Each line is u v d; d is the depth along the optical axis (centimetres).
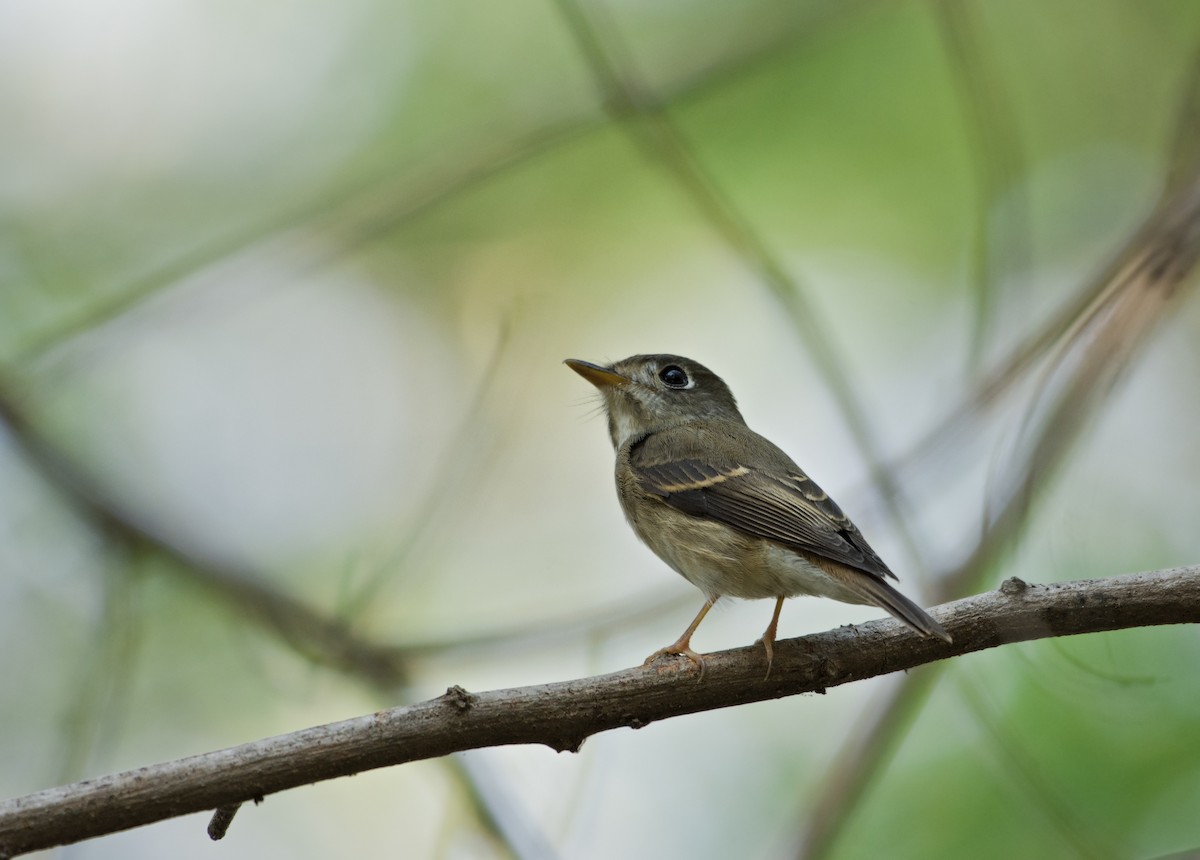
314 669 1046
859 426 1034
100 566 1135
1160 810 933
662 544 971
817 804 886
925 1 1323
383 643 1056
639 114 1123
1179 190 972
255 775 632
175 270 1237
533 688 698
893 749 894
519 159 1277
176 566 1083
